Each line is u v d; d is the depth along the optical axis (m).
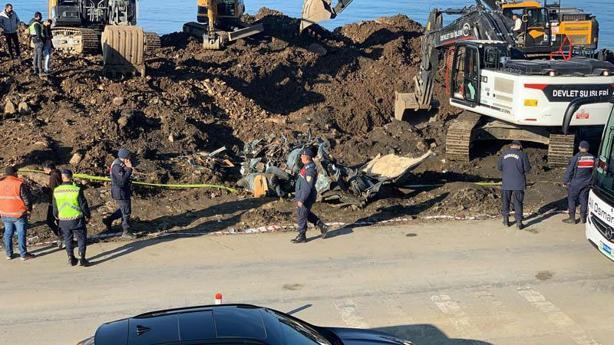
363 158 23.23
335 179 18.05
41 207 17.50
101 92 25.92
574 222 17.06
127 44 27.83
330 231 16.58
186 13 84.12
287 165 19.47
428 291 13.46
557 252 15.33
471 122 22.86
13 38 29.52
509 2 26.06
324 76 34.06
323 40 39.78
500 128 23.05
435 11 26.36
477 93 22.17
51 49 27.19
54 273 14.25
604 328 12.07
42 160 19.89
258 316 8.66
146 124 23.59
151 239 16.05
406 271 14.34
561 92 20.03
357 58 36.34
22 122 22.69
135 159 20.56
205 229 16.62
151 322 8.45
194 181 19.69
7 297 13.19
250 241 15.95
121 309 12.73
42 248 15.52
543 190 19.25
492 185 19.86
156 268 14.49
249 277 14.08
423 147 24.20
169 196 18.64
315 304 12.92
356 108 31.30
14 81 25.59
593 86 20.12
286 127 26.50
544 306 12.86
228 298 13.15
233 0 39.56
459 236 16.25
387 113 31.78
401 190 19.45
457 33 25.36
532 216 17.59
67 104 24.33
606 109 20.25
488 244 15.78
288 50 36.47
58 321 12.31
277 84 32.50
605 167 14.21
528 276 14.12
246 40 38.62
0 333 11.89
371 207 17.98
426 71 27.06
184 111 25.84
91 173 19.62
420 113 28.83
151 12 84.69
